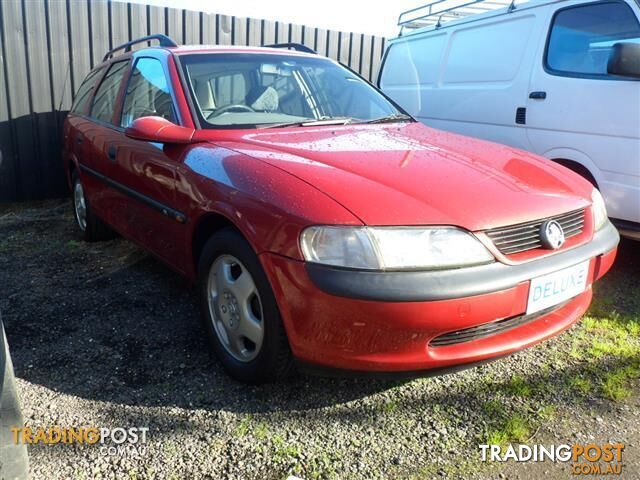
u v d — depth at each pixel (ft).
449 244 6.81
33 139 20.11
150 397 8.00
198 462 6.75
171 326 10.15
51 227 17.03
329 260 6.64
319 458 6.86
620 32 12.52
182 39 21.59
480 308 6.82
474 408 7.86
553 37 13.99
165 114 10.32
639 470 6.73
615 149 12.26
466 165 8.47
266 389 8.22
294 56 12.24
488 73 15.83
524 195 7.79
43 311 10.74
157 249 10.62
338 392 8.18
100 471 6.57
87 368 8.71
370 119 11.35
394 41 20.74
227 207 7.84
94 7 19.98
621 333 10.05
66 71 20.10
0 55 18.95
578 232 8.30
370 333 6.67
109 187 12.29
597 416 7.73
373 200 6.95
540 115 13.99
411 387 8.33
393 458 6.88
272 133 9.68
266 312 7.41
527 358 9.17
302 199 7.04
